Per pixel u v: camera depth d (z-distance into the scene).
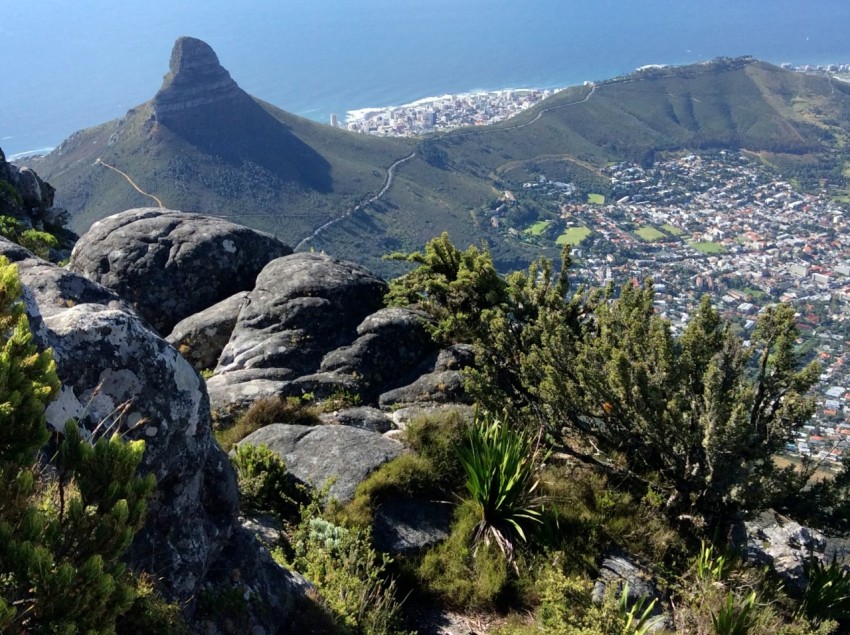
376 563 5.80
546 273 9.51
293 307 9.85
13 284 2.83
